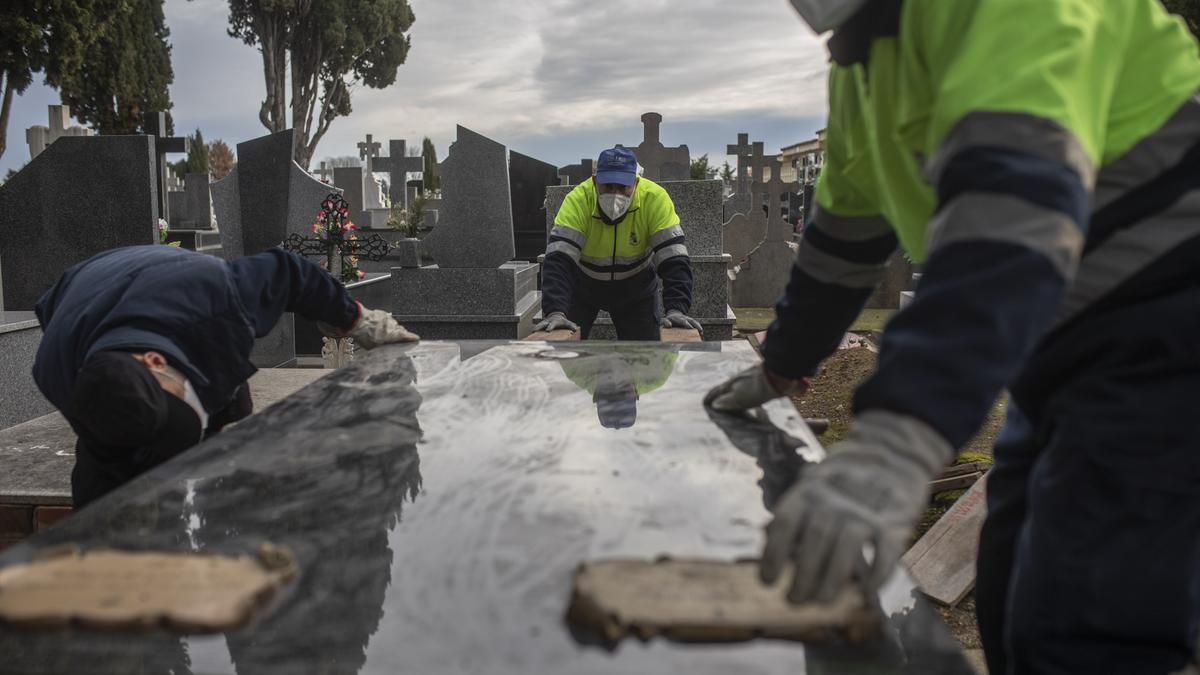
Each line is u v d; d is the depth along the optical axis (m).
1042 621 1.02
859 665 0.66
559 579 0.81
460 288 6.27
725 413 1.48
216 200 7.59
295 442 1.31
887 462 0.69
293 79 27.73
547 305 3.73
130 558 0.85
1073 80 0.83
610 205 3.77
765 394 1.47
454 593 0.78
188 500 1.05
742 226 12.69
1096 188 0.99
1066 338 1.03
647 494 1.04
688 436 1.31
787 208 21.84
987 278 0.73
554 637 0.70
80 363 1.68
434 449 1.25
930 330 0.73
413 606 0.76
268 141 7.54
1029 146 0.79
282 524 0.96
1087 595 0.98
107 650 0.68
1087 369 1.02
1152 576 0.96
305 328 7.36
